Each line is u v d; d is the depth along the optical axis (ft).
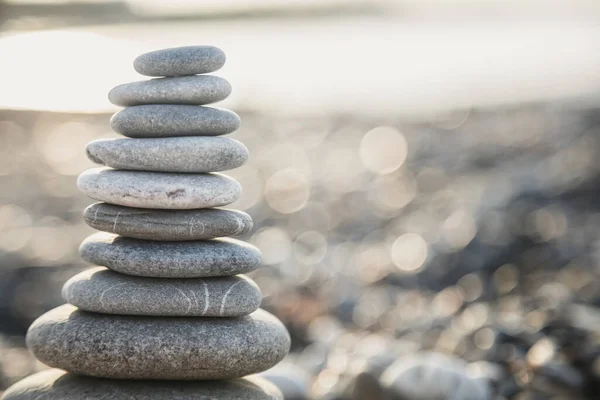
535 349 23.17
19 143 110.93
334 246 55.72
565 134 103.76
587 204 60.39
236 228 14.61
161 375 13.85
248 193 83.25
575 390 21.50
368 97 213.87
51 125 123.95
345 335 29.32
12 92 77.25
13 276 45.29
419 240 52.85
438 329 28.07
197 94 14.58
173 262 14.12
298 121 161.48
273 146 125.29
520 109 152.87
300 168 102.78
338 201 76.38
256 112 176.45
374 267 46.06
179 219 14.29
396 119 157.89
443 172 88.99
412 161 100.58
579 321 25.29
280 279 42.63
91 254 14.44
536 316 25.90
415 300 36.11
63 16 64.39
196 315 14.24
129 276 14.47
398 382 20.51
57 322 14.26
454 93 215.31
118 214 14.35
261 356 14.33
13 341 33.68
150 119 14.35
